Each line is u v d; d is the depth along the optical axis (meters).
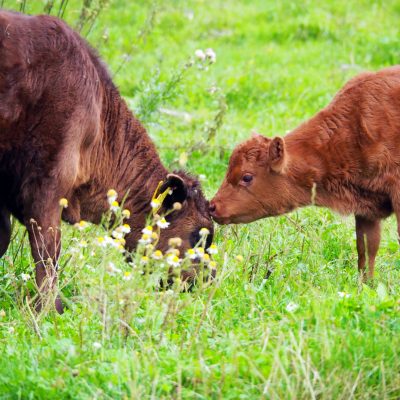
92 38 16.70
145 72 21.73
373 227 12.23
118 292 9.38
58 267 11.19
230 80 21.58
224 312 10.27
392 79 11.73
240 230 13.08
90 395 8.38
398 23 26.33
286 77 22.05
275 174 11.70
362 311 9.69
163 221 10.04
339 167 11.73
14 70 10.47
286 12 27.34
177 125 19.11
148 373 8.58
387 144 11.48
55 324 9.63
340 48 24.39
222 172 16.55
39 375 8.61
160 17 26.03
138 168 11.81
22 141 10.66
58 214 10.92
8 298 11.07
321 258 12.23
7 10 10.91
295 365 8.48
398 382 8.63
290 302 10.14
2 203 11.38
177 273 9.86
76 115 10.87
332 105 11.98
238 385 8.56
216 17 26.80
